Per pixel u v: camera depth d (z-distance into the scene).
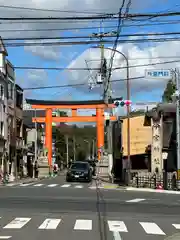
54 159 100.06
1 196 23.89
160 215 16.95
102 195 26.12
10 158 55.62
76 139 107.06
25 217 15.52
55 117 70.06
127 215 16.69
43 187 33.78
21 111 64.12
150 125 43.00
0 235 11.95
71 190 30.31
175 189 31.67
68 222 14.48
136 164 46.50
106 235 12.19
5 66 52.88
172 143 40.31
